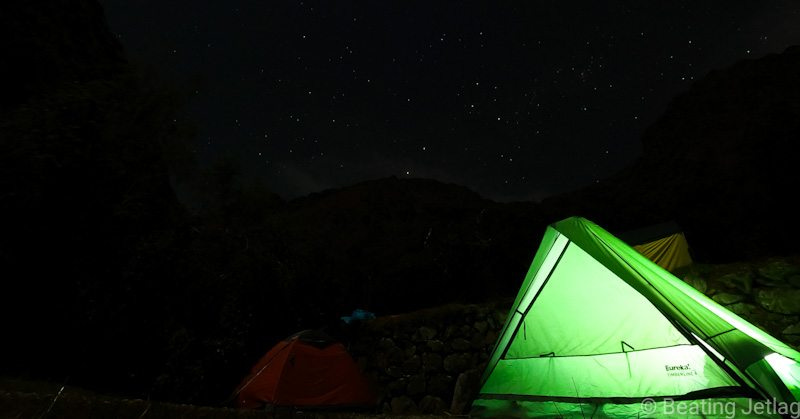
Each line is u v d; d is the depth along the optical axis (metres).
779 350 3.81
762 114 16.91
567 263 4.66
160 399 5.34
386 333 8.16
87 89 5.73
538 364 4.59
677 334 3.96
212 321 6.30
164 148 6.75
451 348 7.79
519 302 4.89
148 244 5.96
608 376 4.13
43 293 5.09
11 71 6.17
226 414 3.29
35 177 4.77
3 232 4.73
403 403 7.39
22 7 6.95
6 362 4.58
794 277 6.16
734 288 6.36
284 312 7.44
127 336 5.50
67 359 5.11
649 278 4.28
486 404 4.80
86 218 5.38
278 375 4.41
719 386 3.58
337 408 4.43
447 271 13.05
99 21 9.21
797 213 13.83
